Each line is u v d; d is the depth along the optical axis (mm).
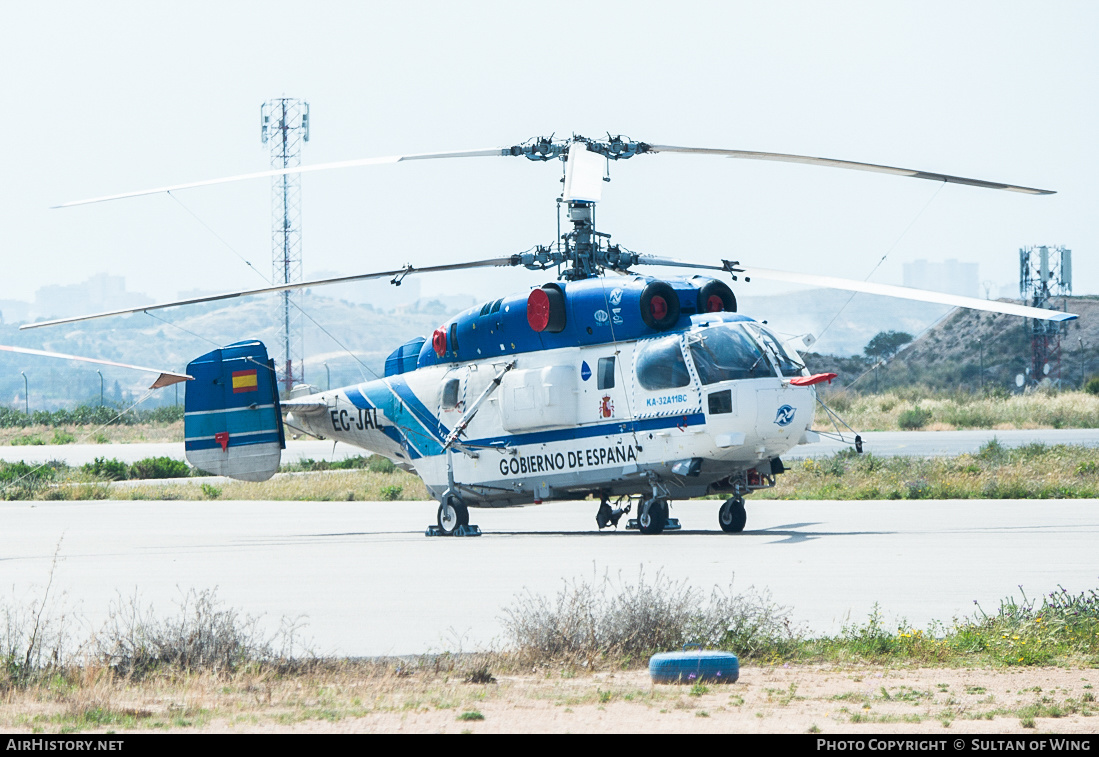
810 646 40188
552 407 82000
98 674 35656
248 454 94812
